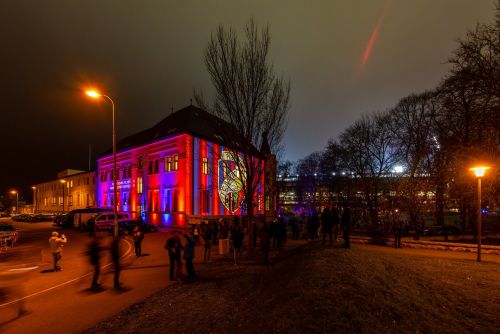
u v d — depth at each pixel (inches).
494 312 253.8
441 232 1347.2
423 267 400.2
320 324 220.8
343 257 376.2
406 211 1205.1
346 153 1841.8
